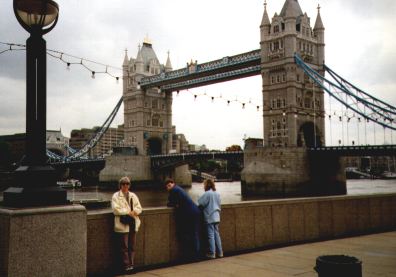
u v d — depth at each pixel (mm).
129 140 146750
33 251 7082
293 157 84312
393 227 16234
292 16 99938
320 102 105312
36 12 7480
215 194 10688
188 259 10461
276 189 85250
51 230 7293
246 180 89750
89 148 151125
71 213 7547
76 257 7574
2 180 116875
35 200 7352
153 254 9906
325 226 13758
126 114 148750
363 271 9141
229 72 116938
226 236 11281
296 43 100562
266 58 103688
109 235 9148
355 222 14781
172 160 124000
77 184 140250
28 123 7625
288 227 12703
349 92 90500
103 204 56688
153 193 106312
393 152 76688
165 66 157000
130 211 9047
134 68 147375
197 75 122375
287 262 10109
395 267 9539
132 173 127375
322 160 88812
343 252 11398
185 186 139750
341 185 91438
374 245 12547
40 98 7652
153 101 146500
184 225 10273
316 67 105688
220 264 9938
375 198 15672
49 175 7645
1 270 7031
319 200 13695
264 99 103625
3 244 7023
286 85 99312
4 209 7184
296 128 97250
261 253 11289
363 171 196000
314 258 10570
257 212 12016
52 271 7273
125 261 9023
